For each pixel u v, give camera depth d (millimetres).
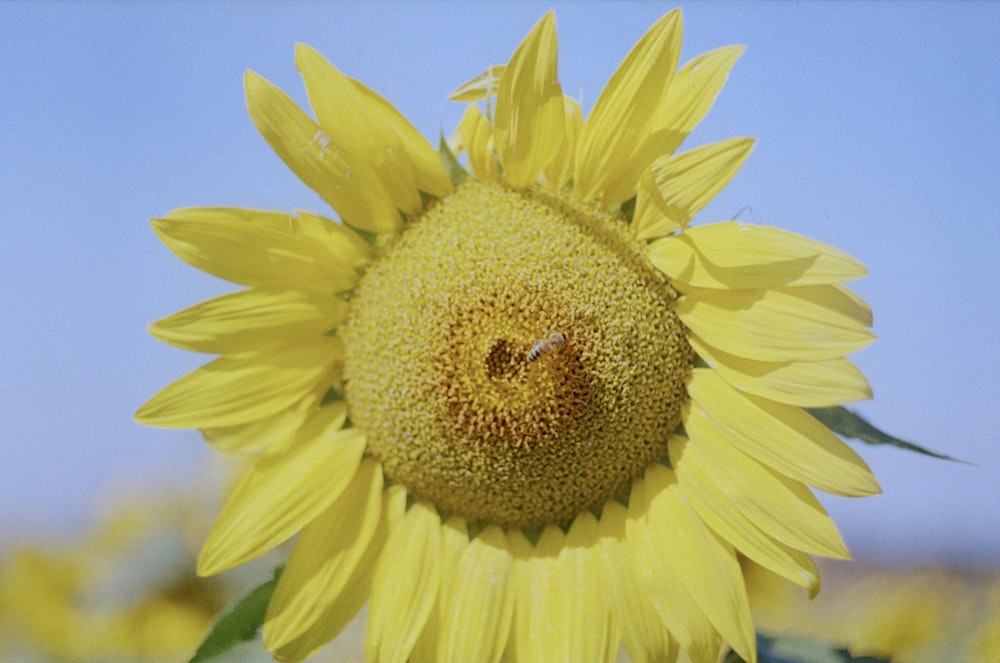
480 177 685
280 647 658
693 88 661
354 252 683
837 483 646
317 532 674
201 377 671
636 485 686
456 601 674
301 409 684
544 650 668
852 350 646
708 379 674
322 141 665
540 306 673
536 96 661
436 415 677
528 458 676
